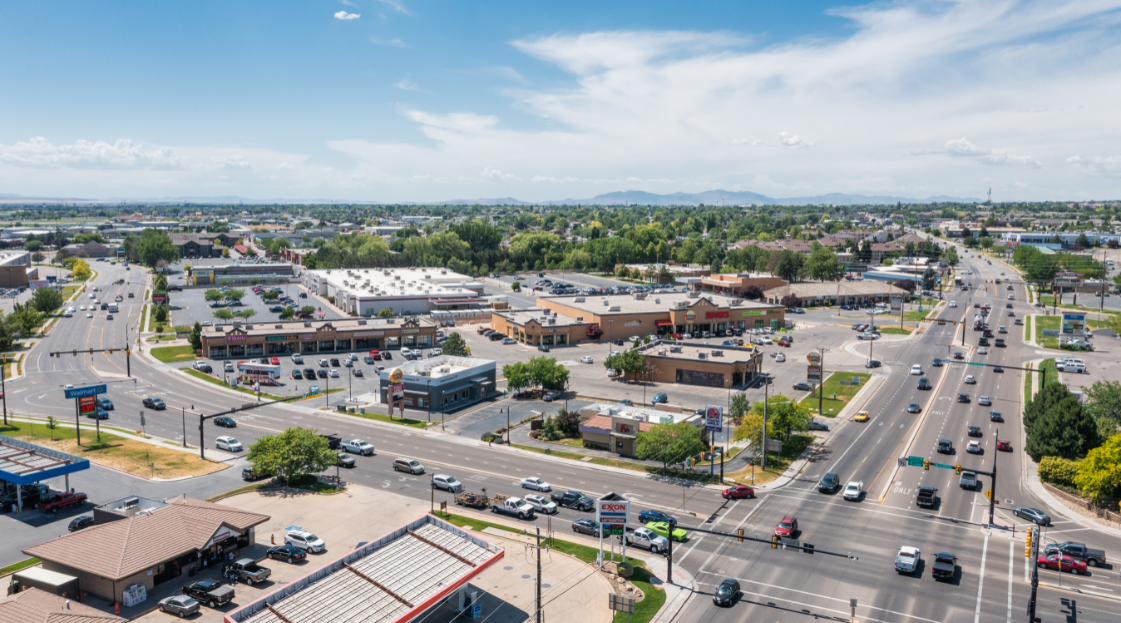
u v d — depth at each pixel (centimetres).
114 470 9644
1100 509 8219
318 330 17838
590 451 10738
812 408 12888
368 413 12725
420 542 6544
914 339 19275
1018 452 10469
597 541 7631
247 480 9375
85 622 5384
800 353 17750
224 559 7156
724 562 7100
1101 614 6069
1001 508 8438
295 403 13425
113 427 11656
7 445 9162
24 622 5288
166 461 10050
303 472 9181
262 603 5444
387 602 5597
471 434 11538
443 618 6056
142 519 6938
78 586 6388
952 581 6656
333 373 15775
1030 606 5847
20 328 18862
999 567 6938
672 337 19738
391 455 10462
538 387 14400
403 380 13138
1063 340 17988
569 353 17950
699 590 6538
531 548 7450
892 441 11044
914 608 6175
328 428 11769
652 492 8981
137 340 18762
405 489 9144
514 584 6669
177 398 13525
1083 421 9638
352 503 8662
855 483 8856
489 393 14150
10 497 8388
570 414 11600
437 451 10662
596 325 19375
